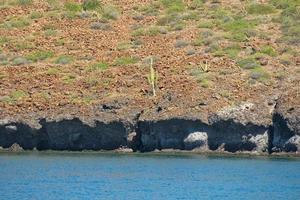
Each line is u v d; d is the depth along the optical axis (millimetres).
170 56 158750
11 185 98750
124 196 90125
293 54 156625
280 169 109875
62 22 184250
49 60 163250
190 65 152000
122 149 129375
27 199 88625
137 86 144000
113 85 145250
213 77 143875
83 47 169000
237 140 125625
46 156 125812
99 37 174250
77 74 153500
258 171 108312
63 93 143875
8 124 132000
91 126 129375
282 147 123750
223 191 93125
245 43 162875
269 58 154125
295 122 123125
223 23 175625
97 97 140000
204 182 99562
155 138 128250
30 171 110188
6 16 189375
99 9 190625
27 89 147250
